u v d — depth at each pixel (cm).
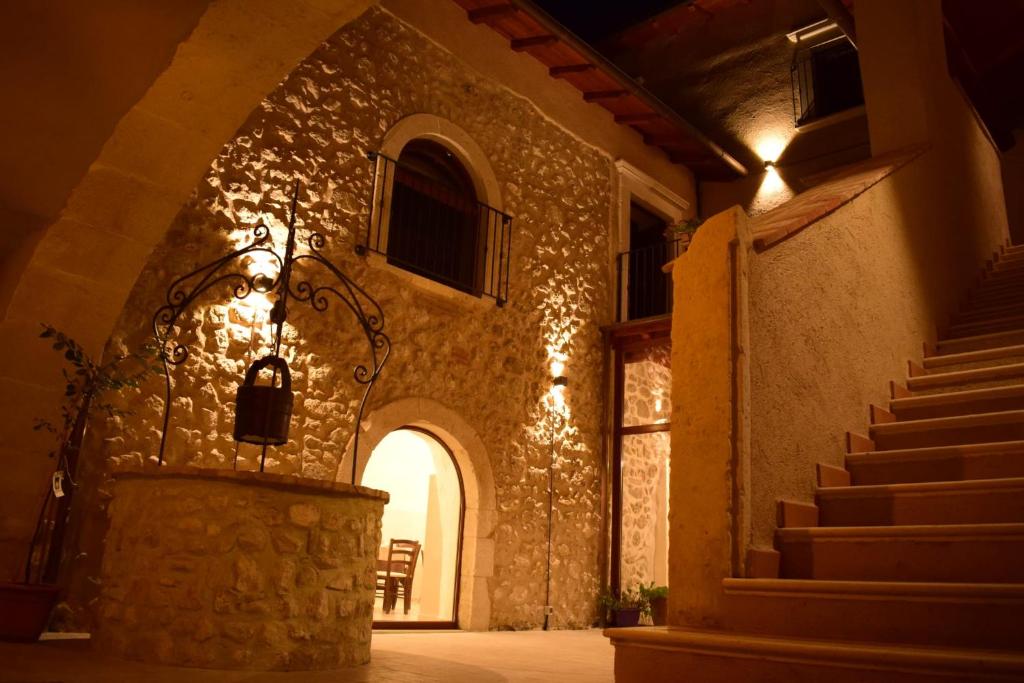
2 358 398
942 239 559
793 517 289
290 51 354
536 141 758
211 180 511
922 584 211
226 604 312
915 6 584
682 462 275
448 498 709
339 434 550
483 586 631
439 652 425
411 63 653
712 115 983
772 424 295
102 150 374
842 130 880
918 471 322
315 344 546
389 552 775
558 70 784
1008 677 169
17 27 313
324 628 332
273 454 512
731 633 238
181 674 285
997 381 394
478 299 661
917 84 570
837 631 223
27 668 274
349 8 336
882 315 421
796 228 329
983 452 304
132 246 411
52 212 393
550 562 694
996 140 975
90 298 414
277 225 539
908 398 396
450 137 671
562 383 723
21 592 349
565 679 319
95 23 318
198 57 345
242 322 511
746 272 288
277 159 547
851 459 344
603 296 805
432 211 668
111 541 350
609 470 765
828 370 349
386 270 594
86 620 423
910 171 509
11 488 400
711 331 282
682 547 266
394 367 594
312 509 337
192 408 480
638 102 827
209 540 318
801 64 924
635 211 934
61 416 415
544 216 751
